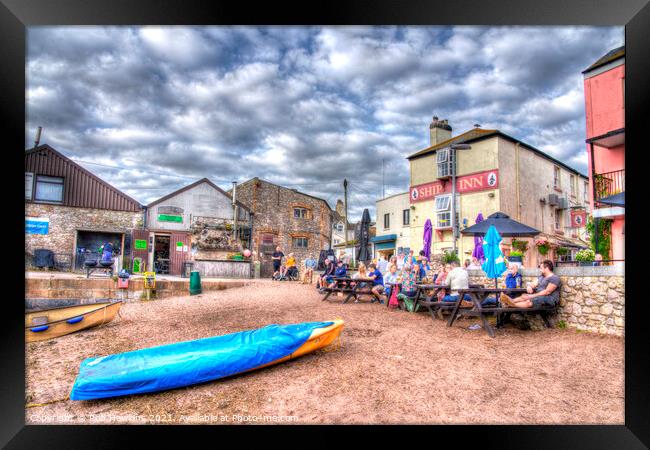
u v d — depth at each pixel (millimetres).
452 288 7320
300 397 4039
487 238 7004
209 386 4391
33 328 6586
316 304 9656
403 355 5176
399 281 8922
